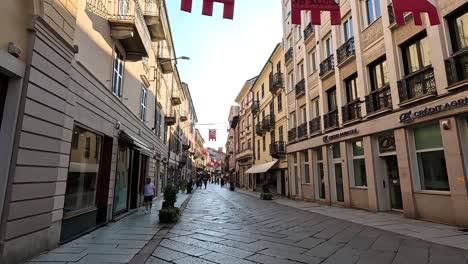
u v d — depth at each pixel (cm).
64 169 705
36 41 586
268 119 3009
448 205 933
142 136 1605
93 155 941
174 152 3372
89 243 718
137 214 1311
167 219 1064
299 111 2219
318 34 1881
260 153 3494
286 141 2555
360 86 1409
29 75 564
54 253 614
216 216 1282
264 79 3403
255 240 773
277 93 2831
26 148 555
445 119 941
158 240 764
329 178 1717
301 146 2100
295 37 2327
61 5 681
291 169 2348
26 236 559
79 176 838
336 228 933
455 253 597
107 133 1018
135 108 1450
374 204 1291
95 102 905
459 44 936
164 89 2505
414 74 1073
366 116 1347
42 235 614
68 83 711
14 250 525
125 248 673
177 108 3556
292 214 1327
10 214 515
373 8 1352
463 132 906
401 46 1174
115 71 1128
